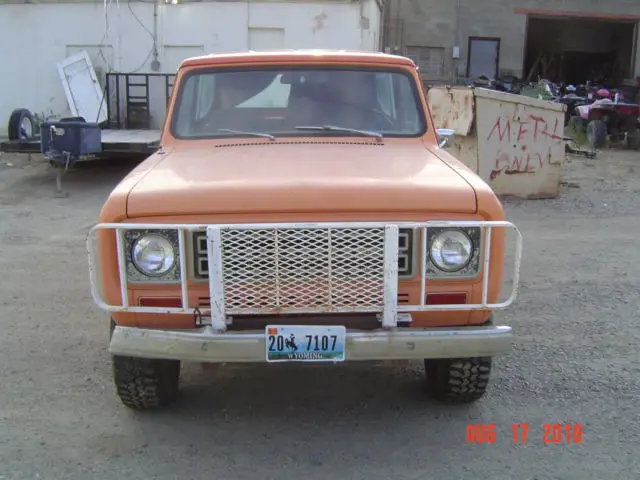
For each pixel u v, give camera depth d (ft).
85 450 11.03
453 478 10.25
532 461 10.70
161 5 48.73
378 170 11.20
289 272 9.89
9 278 20.42
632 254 23.45
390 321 10.05
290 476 10.32
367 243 9.86
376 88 14.33
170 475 10.36
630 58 87.15
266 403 12.69
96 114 49.06
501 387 13.25
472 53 83.20
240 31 48.60
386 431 11.64
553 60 91.15
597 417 12.10
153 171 11.43
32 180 39.01
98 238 10.34
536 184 34.24
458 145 34.27
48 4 49.26
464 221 10.02
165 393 12.04
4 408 12.39
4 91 50.70
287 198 9.91
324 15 47.98
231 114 14.06
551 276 20.75
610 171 44.55
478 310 10.47
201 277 10.11
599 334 16.06
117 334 10.07
